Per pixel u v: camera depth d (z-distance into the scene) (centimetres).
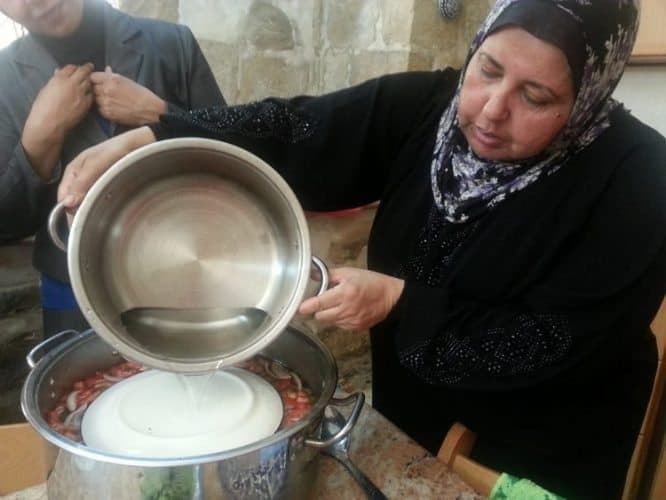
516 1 61
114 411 65
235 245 65
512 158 72
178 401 68
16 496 65
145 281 62
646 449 141
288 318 59
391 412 94
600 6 60
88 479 50
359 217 179
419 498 65
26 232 112
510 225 74
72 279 53
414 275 84
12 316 154
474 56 68
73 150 112
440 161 83
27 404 56
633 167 71
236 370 77
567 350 67
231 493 51
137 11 150
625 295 68
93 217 56
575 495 84
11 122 110
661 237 68
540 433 82
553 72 60
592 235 71
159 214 62
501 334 68
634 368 85
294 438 53
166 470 48
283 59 178
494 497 67
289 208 61
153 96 111
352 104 89
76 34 110
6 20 127
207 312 63
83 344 72
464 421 85
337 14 176
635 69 149
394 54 162
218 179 62
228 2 162
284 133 87
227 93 170
